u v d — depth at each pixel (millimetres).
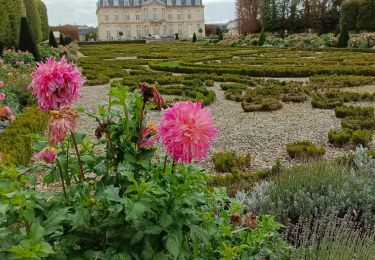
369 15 36969
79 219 1963
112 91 2305
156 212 2057
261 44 39438
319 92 11648
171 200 2070
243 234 2734
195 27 96312
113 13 93375
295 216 4195
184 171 2289
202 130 1955
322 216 3889
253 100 10898
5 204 1897
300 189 4410
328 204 4168
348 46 30391
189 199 2098
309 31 50156
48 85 2074
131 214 1862
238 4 65312
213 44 46000
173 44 50375
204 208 3090
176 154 1987
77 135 2398
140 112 2316
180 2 94938
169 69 19438
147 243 2066
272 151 7172
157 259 2025
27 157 6109
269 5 53938
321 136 7953
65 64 2154
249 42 41875
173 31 95938
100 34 94500
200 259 2326
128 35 94875
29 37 20125
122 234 2062
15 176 2146
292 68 16469
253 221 2641
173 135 1942
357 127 7977
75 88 2168
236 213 2637
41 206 2117
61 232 2137
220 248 2521
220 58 24516
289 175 4777
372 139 7574
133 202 1915
